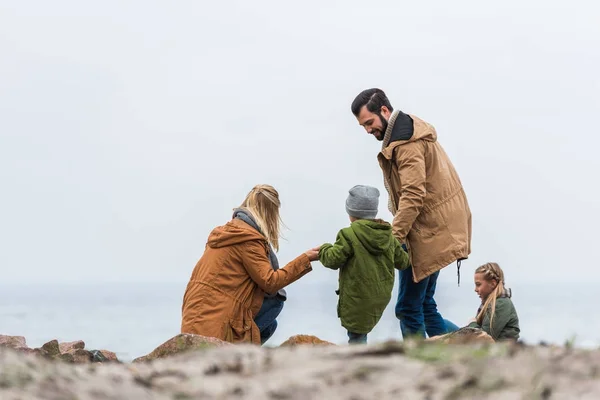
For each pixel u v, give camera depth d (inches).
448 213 360.5
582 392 137.3
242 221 346.9
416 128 356.5
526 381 143.9
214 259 345.7
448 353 164.7
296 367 162.4
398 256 349.1
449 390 143.0
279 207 354.0
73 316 7460.6
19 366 147.6
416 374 152.1
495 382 144.3
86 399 138.9
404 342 173.5
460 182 370.3
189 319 342.0
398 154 355.3
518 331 372.8
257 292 350.0
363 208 343.0
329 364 162.4
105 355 301.4
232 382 155.2
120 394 144.4
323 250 344.2
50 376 145.6
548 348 165.8
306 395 146.1
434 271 358.6
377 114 359.6
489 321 373.1
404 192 352.8
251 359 171.8
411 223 353.7
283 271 343.6
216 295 342.0
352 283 337.7
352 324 340.2
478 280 382.9
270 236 349.7
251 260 342.6
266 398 146.0
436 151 361.4
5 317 7135.8
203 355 179.6
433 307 379.6
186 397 147.6
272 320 362.6
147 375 160.6
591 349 162.6
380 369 156.1
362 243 335.6
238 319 342.6
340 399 143.5
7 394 133.0
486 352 163.3
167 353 271.1
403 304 366.9
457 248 359.3
